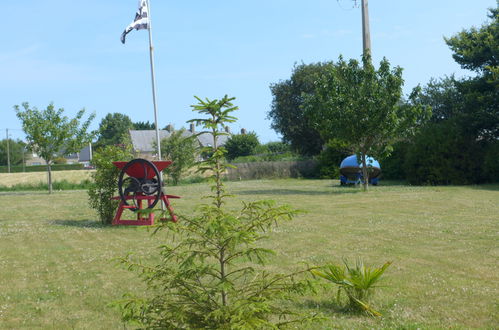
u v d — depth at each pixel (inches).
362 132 966.4
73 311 243.4
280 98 2085.4
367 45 1075.3
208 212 165.3
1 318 233.8
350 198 831.7
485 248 377.7
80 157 4753.9
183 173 1567.4
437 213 604.4
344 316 223.9
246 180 1711.4
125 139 1939.0
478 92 1181.7
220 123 168.4
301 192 1002.1
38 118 1269.7
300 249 388.2
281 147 2878.9
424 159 1194.6
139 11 657.0
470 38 1263.5
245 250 164.9
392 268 316.8
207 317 149.5
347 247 394.0
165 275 167.6
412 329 202.4
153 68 653.3
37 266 358.9
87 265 356.8
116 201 624.7
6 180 1675.7
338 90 986.1
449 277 291.1
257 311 152.3
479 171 1165.7
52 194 1248.8
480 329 202.4
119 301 154.9
